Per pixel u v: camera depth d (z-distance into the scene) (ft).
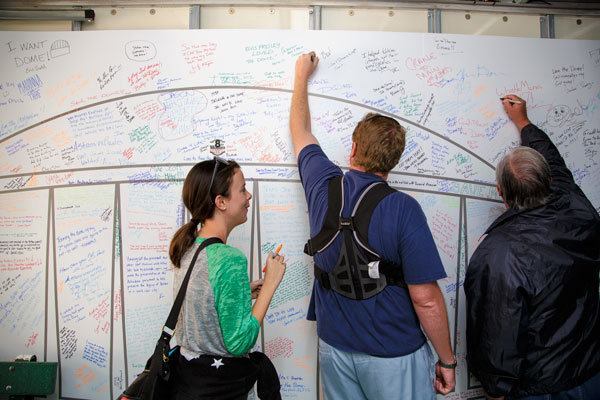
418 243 4.20
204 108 6.03
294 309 6.05
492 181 6.26
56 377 5.93
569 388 4.71
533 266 4.59
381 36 6.11
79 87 6.06
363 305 4.38
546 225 4.81
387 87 6.12
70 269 6.06
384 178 4.74
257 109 6.03
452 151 6.21
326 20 6.26
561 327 4.70
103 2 6.18
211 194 4.22
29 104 6.06
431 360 4.71
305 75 5.88
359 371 4.51
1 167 6.07
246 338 3.89
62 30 6.20
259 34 6.03
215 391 3.98
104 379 6.05
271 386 4.61
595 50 6.41
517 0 6.40
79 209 6.06
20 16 6.11
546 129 6.36
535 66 6.32
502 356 4.61
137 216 6.03
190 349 4.01
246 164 6.04
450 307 6.22
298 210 6.04
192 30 6.04
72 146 6.06
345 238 4.37
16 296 6.07
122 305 6.04
